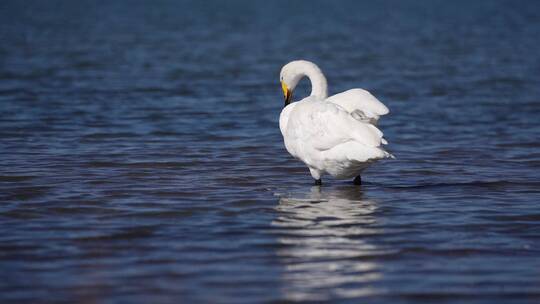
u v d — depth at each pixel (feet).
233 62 128.16
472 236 36.11
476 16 249.14
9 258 33.09
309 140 42.96
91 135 63.93
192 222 38.52
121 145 59.88
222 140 62.34
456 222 38.40
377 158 40.40
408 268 31.76
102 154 56.13
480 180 48.32
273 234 36.35
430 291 29.27
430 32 190.08
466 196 43.88
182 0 364.17
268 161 53.93
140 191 45.03
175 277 30.76
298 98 90.79
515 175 49.70
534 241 35.40
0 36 171.63
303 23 224.74
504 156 56.18
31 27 198.90
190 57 134.62
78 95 88.28
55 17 240.12
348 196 43.91
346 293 29.09
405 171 51.13
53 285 29.99
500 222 38.45
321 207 41.34
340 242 35.12
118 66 119.34
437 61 128.67
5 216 39.63
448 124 71.20
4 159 54.03
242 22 228.02
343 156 41.45
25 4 316.60
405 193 44.78
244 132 66.28
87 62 123.85
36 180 47.70
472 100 86.48
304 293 29.09
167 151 57.52
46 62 123.03
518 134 65.31
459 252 33.78
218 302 28.27
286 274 31.01
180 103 83.71
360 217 39.24
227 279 30.53
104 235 36.35
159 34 181.78
